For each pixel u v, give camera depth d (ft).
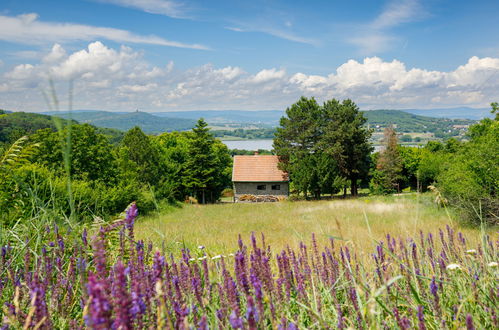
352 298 7.75
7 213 14.82
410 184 195.83
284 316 6.59
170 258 8.19
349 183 149.18
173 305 5.75
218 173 165.48
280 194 163.73
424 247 10.38
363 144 159.74
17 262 9.40
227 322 6.28
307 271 9.46
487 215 34.42
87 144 77.20
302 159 154.51
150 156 131.34
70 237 9.69
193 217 86.79
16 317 5.84
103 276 3.90
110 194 68.54
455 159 56.80
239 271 6.26
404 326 6.31
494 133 53.62
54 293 7.37
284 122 165.17
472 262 8.95
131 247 6.38
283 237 40.04
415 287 8.00
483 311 7.06
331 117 162.91
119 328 3.26
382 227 44.55
